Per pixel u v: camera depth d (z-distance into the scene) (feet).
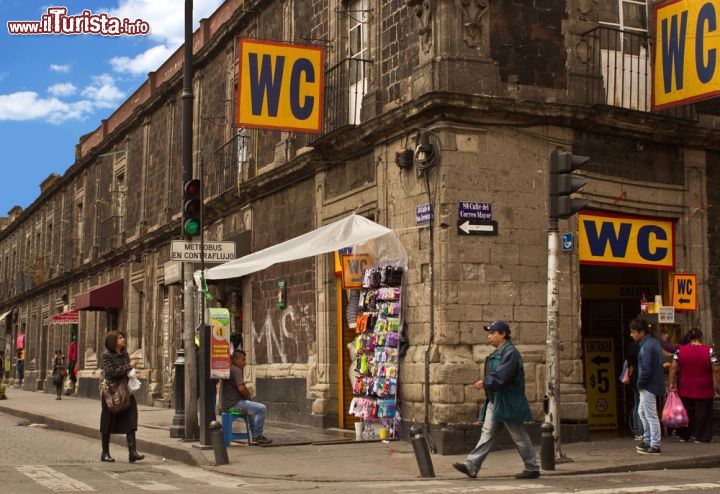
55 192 136.98
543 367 42.29
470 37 42.68
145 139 95.96
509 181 42.70
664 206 47.34
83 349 113.80
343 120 51.85
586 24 45.60
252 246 65.16
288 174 57.93
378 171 46.98
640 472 34.30
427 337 41.93
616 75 46.42
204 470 36.86
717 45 42.60
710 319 47.96
